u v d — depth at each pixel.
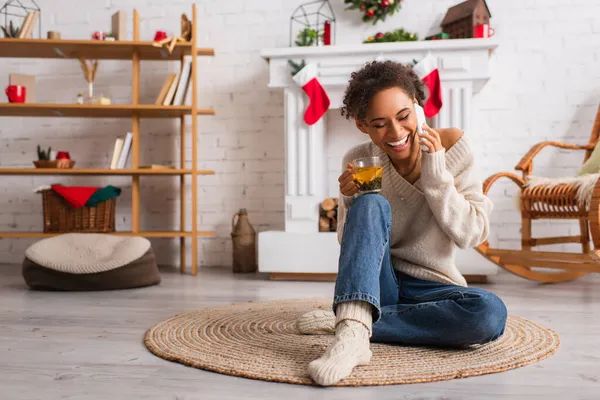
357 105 1.35
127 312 2.14
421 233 1.50
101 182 3.86
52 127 3.90
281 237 3.12
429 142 1.37
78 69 3.90
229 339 1.61
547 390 1.18
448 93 3.15
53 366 1.39
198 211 3.79
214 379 1.27
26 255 2.78
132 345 1.60
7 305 2.30
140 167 3.46
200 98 3.80
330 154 3.61
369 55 3.21
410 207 1.50
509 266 2.92
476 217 1.42
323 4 3.68
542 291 2.67
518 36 3.52
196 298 2.48
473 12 3.19
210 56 3.79
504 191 3.51
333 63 3.25
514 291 2.67
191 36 3.39
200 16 3.81
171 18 3.84
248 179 3.76
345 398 1.13
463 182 1.49
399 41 3.29
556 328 1.82
